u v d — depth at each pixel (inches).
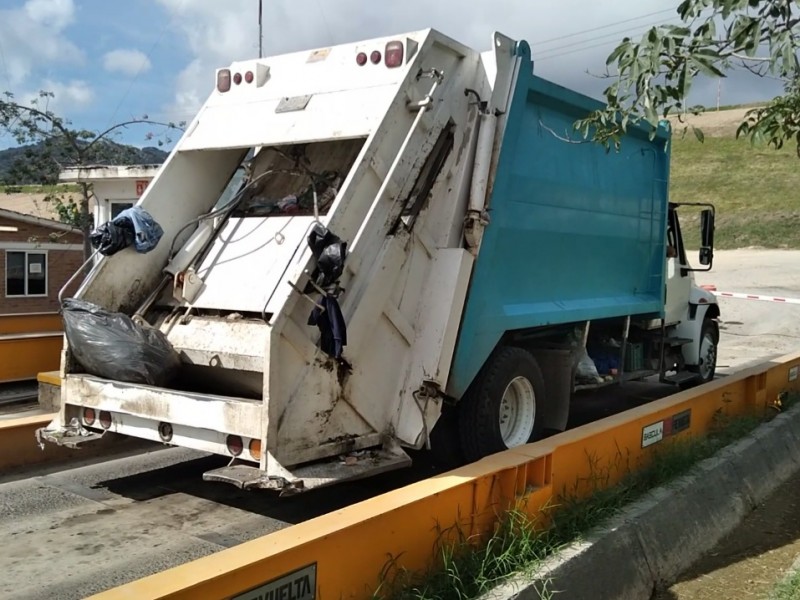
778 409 341.7
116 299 232.2
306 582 131.0
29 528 202.8
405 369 215.8
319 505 224.1
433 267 222.2
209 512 217.6
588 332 308.7
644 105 140.9
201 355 212.7
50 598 163.6
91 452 265.0
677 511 217.6
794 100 165.2
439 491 160.7
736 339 640.4
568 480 203.2
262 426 178.4
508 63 243.0
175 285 230.8
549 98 263.1
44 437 222.7
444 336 215.9
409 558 152.6
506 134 239.8
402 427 211.5
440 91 223.1
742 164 1934.1
